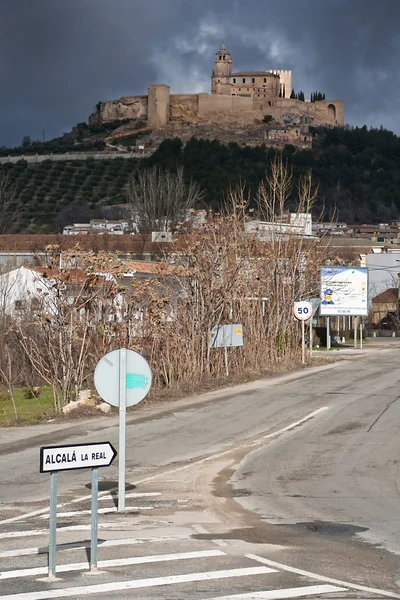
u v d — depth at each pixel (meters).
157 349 31.53
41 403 29.94
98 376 14.16
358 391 31.02
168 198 94.31
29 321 32.56
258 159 188.00
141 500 15.10
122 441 14.23
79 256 30.50
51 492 9.59
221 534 12.35
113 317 30.44
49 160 190.00
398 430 22.75
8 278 45.91
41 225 142.50
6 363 34.12
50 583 9.45
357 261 82.88
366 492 15.77
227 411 26.53
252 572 10.08
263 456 19.50
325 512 14.08
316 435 22.22
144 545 11.55
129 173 182.00
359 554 11.23
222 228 37.53
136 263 46.59
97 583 9.46
